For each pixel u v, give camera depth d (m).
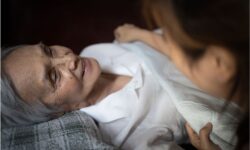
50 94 0.84
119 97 0.91
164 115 0.88
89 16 1.38
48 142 0.73
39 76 0.82
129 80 0.99
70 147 0.72
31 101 0.82
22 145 0.72
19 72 0.81
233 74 0.51
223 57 0.49
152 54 0.99
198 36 0.45
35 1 1.41
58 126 0.78
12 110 0.79
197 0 0.44
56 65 0.86
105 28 1.35
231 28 0.44
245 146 0.61
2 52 0.87
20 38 1.34
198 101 0.82
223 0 0.44
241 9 0.44
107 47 1.10
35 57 0.84
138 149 0.80
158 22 0.48
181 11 0.44
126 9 1.33
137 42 1.10
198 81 0.55
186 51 0.50
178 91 0.86
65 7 1.40
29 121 0.82
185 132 0.88
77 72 0.87
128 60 1.03
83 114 0.88
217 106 0.78
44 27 1.37
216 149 0.73
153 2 0.46
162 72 0.92
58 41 1.35
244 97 0.55
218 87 0.54
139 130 0.88
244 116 0.58
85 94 0.89
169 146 0.81
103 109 0.90
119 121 0.89
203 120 0.79
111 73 1.02
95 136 0.78
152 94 0.91
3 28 1.33
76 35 1.35
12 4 1.38
